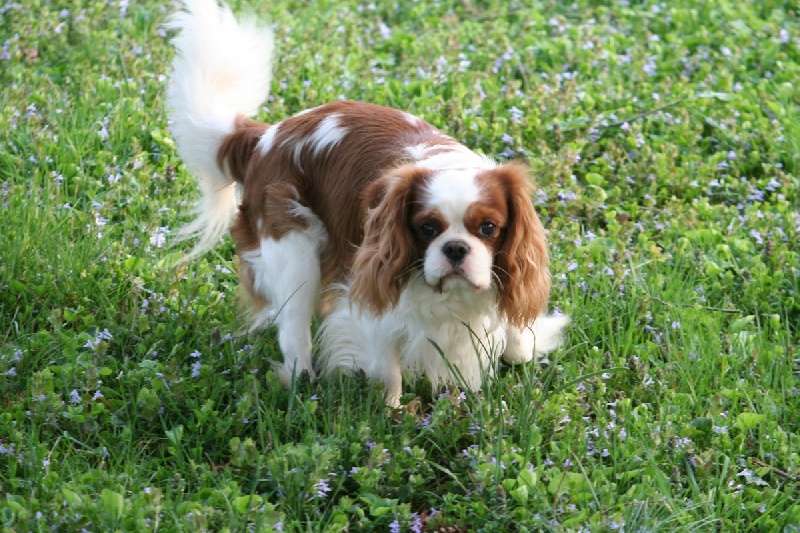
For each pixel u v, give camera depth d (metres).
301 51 9.23
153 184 7.40
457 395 5.48
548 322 5.99
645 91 8.87
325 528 4.60
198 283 6.48
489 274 5.06
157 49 9.07
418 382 5.87
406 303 5.36
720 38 9.98
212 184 6.34
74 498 4.50
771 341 6.24
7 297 6.20
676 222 7.17
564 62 9.59
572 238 6.83
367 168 5.54
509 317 5.28
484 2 11.34
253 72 6.32
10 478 4.81
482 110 8.45
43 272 6.38
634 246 6.94
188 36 6.23
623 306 6.31
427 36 10.10
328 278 5.88
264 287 5.93
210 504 4.66
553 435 5.28
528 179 5.18
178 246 6.93
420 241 5.12
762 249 6.96
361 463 5.04
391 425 5.33
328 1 10.96
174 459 5.14
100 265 6.47
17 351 5.63
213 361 5.67
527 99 8.51
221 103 6.23
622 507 4.71
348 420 5.21
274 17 10.14
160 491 4.55
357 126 5.70
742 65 9.45
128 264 6.50
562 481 4.83
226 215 6.48
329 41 9.84
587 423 5.37
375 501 4.77
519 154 7.76
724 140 8.24
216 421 5.23
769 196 7.73
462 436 5.32
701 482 5.07
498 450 4.86
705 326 6.25
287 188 5.74
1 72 8.55
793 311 6.49
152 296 6.20
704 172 7.79
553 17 10.61
